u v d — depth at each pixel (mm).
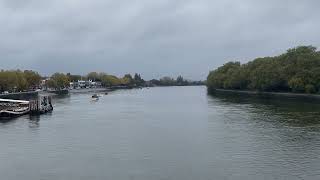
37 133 109750
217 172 68625
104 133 108312
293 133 101188
